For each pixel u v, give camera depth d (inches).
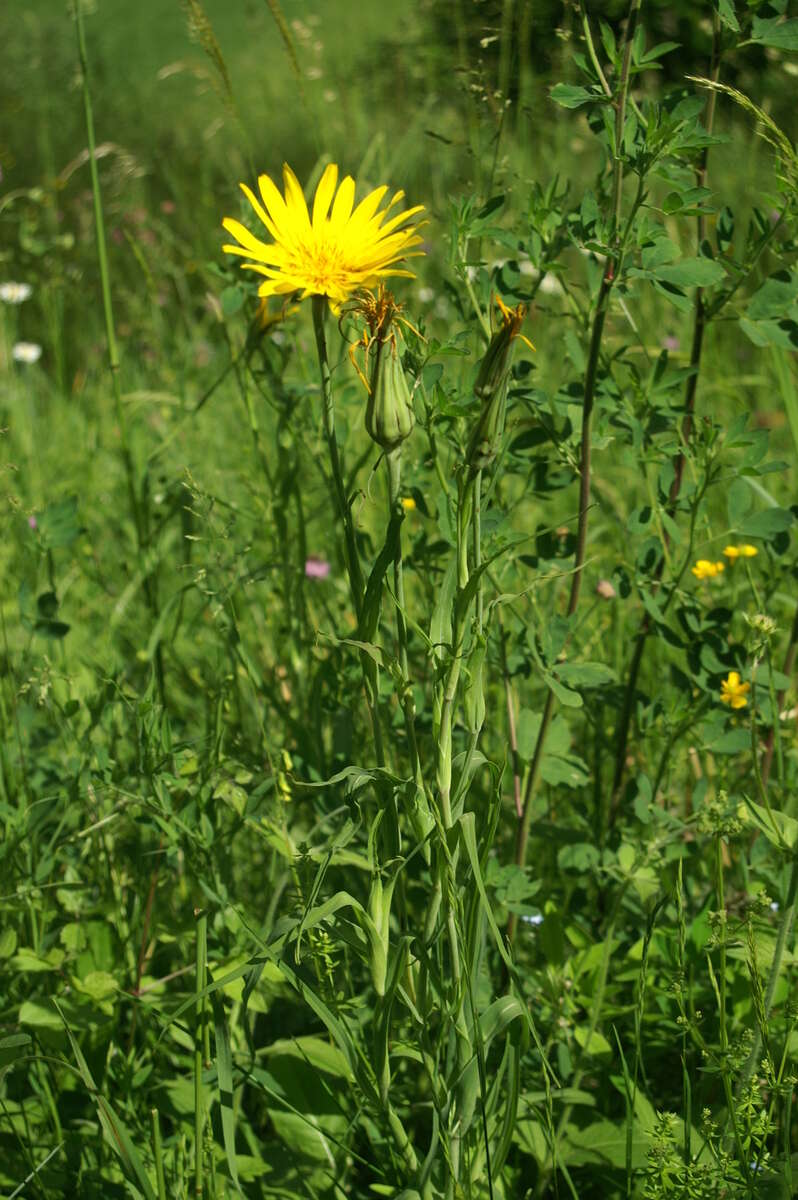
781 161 33.1
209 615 46.4
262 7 79.0
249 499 48.1
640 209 34.8
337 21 98.2
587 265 35.6
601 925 38.9
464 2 53.3
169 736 35.3
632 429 35.9
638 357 61.6
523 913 35.8
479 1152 32.0
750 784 40.7
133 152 99.5
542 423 35.9
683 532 40.0
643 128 33.7
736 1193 31.5
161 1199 30.9
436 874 31.4
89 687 43.2
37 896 36.0
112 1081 35.3
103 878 38.3
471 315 36.8
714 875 38.2
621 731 38.4
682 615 37.9
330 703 38.7
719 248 36.0
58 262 75.8
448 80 74.5
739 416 35.8
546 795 40.8
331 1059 34.9
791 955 33.0
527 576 45.4
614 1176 34.0
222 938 35.7
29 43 121.9
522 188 47.8
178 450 55.3
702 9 88.9
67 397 74.2
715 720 37.4
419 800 31.3
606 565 47.8
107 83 117.4
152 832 37.6
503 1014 31.2
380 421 30.5
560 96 33.1
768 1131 30.8
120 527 54.1
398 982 30.8
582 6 33.7
